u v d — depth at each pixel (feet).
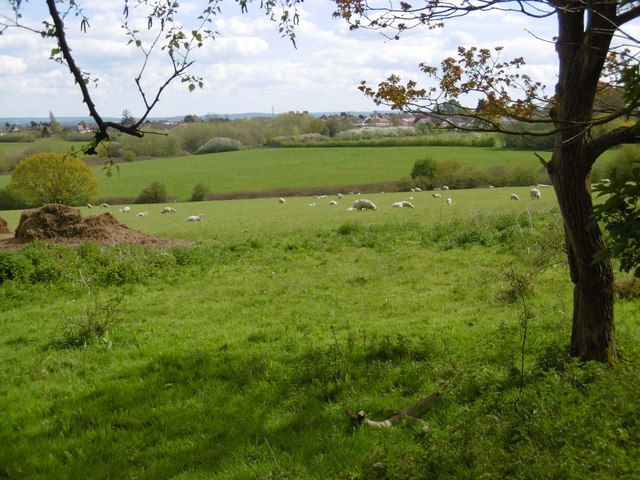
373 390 23.18
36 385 27.04
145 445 20.29
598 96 21.80
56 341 34.47
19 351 33.32
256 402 23.04
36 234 74.02
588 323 21.42
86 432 21.38
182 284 54.19
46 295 50.19
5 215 177.78
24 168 201.05
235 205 187.11
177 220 138.82
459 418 17.85
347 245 73.05
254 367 26.78
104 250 65.67
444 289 44.11
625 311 32.53
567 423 14.24
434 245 67.56
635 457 11.99
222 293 48.57
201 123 431.43
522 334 28.30
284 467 17.37
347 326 34.50
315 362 26.35
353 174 272.92
